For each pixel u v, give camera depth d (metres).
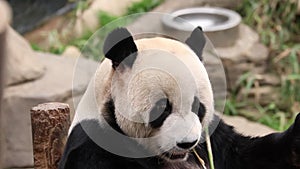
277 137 7.12
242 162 7.38
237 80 16.42
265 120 15.74
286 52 16.92
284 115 15.93
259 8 18.39
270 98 16.39
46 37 18.75
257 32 17.75
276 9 18.22
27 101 13.54
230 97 16.45
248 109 16.22
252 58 16.53
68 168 6.65
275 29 17.89
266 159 7.24
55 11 19.61
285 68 16.78
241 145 7.36
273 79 16.58
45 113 7.68
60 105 7.79
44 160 7.79
